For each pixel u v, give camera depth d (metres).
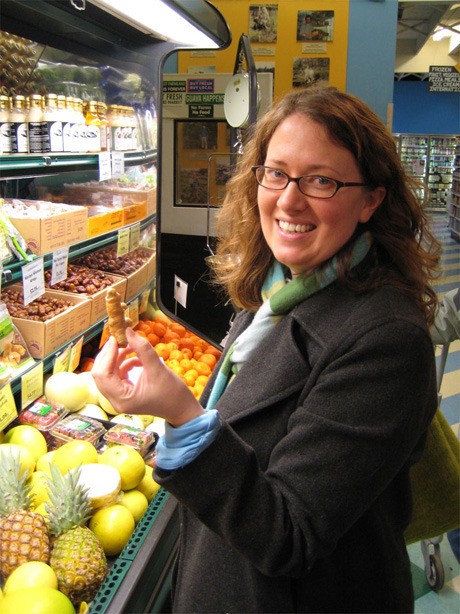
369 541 0.98
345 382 0.84
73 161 2.04
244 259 1.26
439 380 2.56
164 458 0.83
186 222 3.47
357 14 4.17
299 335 0.98
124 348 0.85
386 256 1.01
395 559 1.03
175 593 1.20
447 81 12.67
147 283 2.74
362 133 0.92
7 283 1.86
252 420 0.95
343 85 4.29
